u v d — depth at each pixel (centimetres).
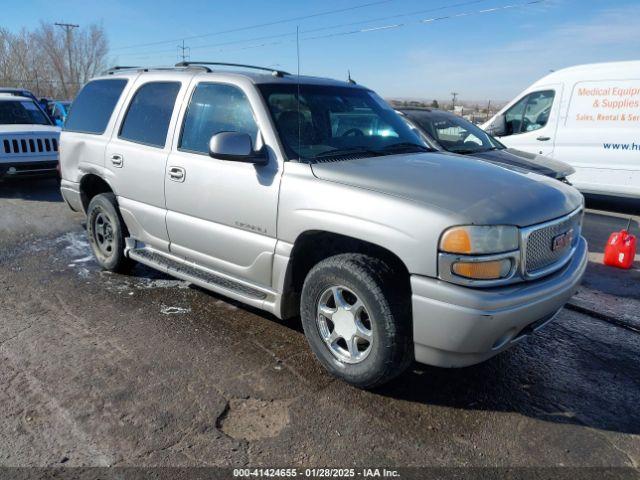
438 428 299
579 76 947
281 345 390
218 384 336
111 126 500
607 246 620
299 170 347
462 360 296
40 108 1122
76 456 269
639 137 890
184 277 431
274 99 385
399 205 298
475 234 282
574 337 421
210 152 352
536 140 1002
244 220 374
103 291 488
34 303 459
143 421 297
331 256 336
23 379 337
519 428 301
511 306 285
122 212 488
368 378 317
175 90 446
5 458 266
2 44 5778
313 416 307
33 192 999
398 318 303
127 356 369
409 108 793
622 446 288
